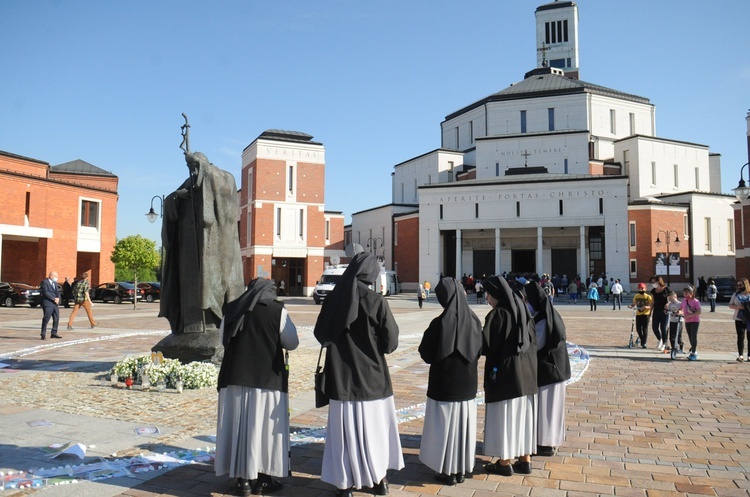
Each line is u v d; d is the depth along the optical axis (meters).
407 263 61.72
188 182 10.35
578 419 7.55
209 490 4.93
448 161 69.38
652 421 7.45
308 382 9.79
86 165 61.12
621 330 20.56
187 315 10.09
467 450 5.15
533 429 5.69
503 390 5.31
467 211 52.75
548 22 85.31
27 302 35.91
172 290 10.23
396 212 66.19
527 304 6.12
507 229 54.31
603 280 44.94
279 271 57.38
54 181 43.38
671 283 53.44
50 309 16.42
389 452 4.88
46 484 4.98
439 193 53.66
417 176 73.50
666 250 53.19
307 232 56.75
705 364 12.52
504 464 5.38
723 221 56.97
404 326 21.78
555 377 5.88
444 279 5.34
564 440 6.47
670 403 8.55
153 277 73.12
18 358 12.34
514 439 5.33
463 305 5.21
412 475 5.39
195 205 9.94
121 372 9.35
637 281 53.03
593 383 10.23
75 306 19.55
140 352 13.41
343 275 4.89
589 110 65.69
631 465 5.69
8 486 4.89
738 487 5.07
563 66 83.94
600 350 14.84
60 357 12.52
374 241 69.00
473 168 66.44
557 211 50.25
